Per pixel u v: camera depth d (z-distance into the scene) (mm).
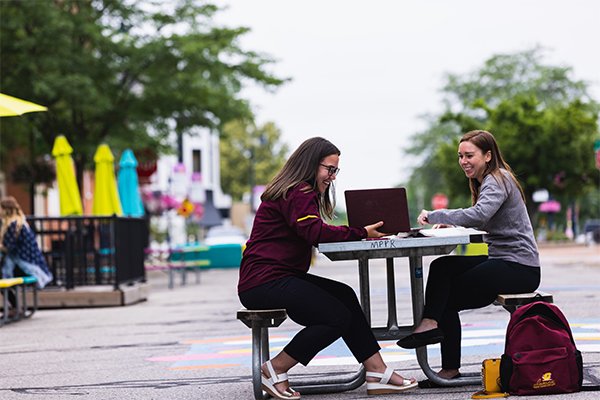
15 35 46750
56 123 50250
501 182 11141
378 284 34969
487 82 114438
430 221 11211
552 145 68062
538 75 111375
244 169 149750
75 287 29516
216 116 50656
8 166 58500
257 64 49812
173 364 14969
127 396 11977
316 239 10641
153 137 51594
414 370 12945
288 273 10844
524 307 10586
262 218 11008
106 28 47688
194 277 52312
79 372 14477
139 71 48438
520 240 11164
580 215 144500
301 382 11445
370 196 10852
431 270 11227
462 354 14367
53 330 21609
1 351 17781
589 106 99188
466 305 11242
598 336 15945
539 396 10320
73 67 47156
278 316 10523
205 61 48594
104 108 46969
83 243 29297
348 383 11484
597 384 10969
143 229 33406
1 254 24828
